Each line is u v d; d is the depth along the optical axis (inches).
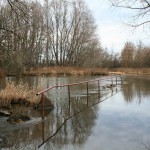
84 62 2416.3
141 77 1931.6
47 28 2020.2
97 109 604.4
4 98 593.6
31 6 601.9
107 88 1102.4
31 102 601.6
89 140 369.4
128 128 433.4
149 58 2785.4
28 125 452.4
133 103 684.1
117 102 706.8
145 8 351.9
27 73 1796.3
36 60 2070.6
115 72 2546.8
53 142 360.8
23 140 368.8
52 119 499.8
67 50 2615.7
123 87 1162.6
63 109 605.9
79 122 476.4
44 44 2359.7
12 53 923.4
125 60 3078.2
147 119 496.4
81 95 869.8
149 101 715.4
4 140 368.5
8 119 473.1
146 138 378.6
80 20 2517.2
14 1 567.2
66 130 423.5
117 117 515.5
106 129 427.8
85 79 1598.2
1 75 1497.3
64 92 941.8
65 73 2003.0
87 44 2475.4
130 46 3125.0
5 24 711.7
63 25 2588.6
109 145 348.2
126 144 351.9
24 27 662.5
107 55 3088.1
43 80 1456.7
